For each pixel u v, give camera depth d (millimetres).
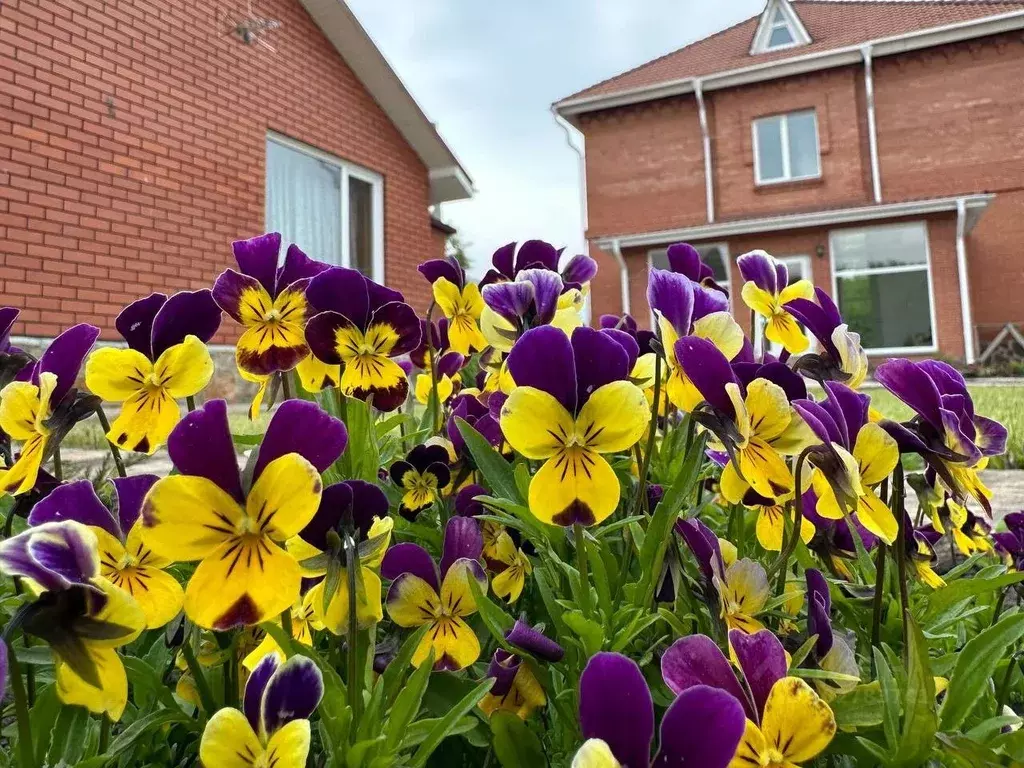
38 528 588
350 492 778
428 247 11273
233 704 838
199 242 8078
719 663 677
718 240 15953
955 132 14969
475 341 1683
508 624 886
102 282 7191
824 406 981
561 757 837
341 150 9859
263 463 678
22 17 6629
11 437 1016
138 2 7582
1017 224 14734
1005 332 14547
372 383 1159
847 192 15484
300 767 588
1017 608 1354
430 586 955
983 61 14820
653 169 16953
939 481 1266
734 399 837
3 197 6473
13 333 6508
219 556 638
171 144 7848
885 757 724
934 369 1028
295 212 9383
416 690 722
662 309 1003
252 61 8727
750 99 16219
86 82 7113
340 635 889
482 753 964
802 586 1088
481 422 1340
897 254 15156
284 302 1214
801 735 650
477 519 1156
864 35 16609
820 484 960
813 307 1193
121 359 1001
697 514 1258
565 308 1330
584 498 793
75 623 591
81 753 769
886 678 755
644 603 890
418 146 11000
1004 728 892
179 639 861
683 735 570
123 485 825
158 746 888
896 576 1112
